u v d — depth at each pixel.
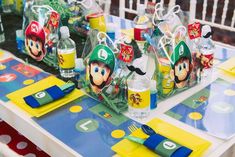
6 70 1.27
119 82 0.98
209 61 1.18
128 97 0.96
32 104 1.00
